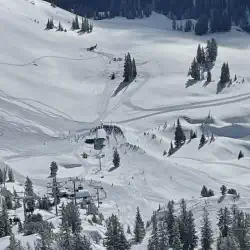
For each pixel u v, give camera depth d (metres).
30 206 187.75
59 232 140.88
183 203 159.75
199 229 149.75
